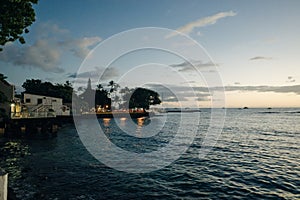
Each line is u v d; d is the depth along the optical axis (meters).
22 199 10.03
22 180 12.66
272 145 29.55
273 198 11.09
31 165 16.05
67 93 78.25
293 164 18.55
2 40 14.34
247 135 41.56
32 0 13.82
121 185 12.42
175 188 12.22
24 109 47.59
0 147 23.02
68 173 14.35
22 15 13.91
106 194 11.05
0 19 13.32
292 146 28.81
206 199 10.81
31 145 25.03
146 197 10.84
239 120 96.75
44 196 10.49
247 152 24.12
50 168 15.39
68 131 42.41
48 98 56.38
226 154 22.73
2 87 36.94
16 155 19.33
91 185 12.24
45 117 42.28
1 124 29.78
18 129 29.75
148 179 13.69
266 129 54.47
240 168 16.92
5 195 4.61
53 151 21.75
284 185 13.02
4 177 4.57
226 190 12.09
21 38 14.77
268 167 17.41
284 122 82.81
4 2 12.74
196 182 13.32
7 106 36.66
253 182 13.52
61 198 10.36
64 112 62.41
